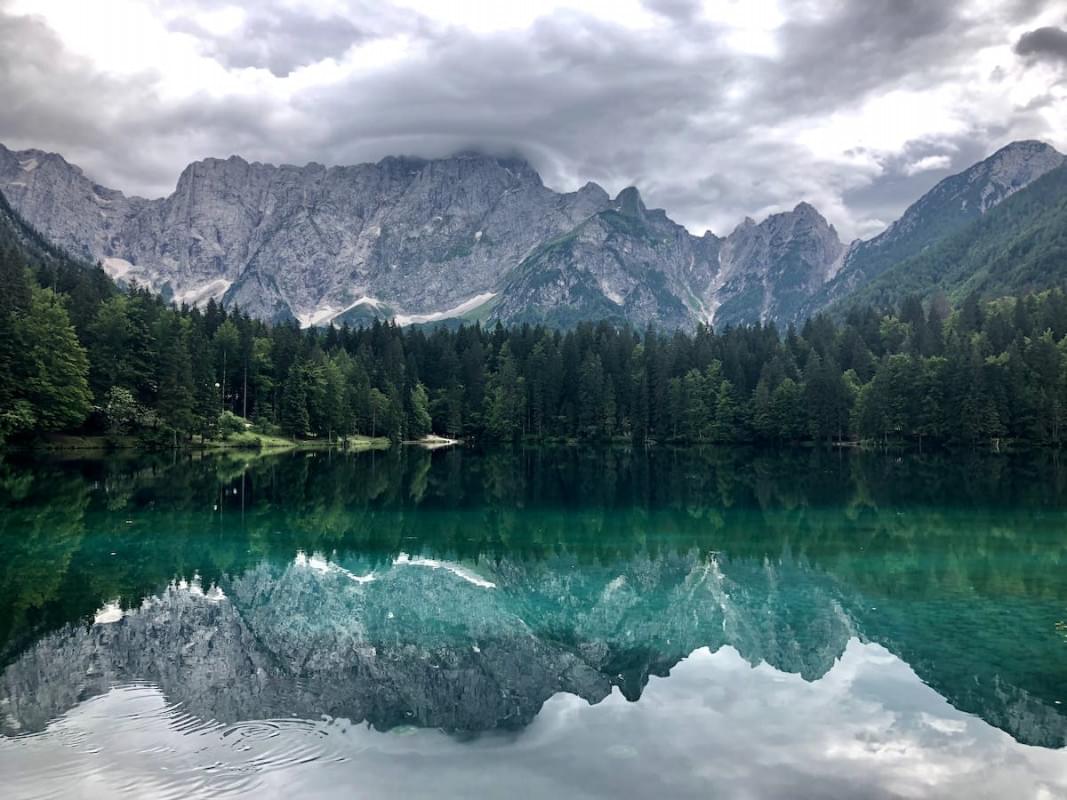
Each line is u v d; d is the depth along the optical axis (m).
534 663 19.52
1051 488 62.00
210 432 99.25
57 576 28.16
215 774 12.68
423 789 12.25
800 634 22.11
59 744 13.73
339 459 95.56
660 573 30.88
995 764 13.57
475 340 176.25
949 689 17.47
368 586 28.20
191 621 22.73
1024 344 129.25
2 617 22.70
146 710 15.49
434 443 147.25
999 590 27.33
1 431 72.31
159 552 33.22
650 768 13.23
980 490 61.00
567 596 27.02
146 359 95.62
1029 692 17.25
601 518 46.62
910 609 24.75
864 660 19.62
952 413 114.88
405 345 171.88
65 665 18.38
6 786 12.09
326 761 13.29
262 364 122.44
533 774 12.90
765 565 32.25
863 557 33.84
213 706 15.84
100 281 118.75
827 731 15.02
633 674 18.67
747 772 13.13
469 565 32.34
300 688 17.17
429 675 18.39
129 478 61.81
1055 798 12.35
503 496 58.50
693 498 57.38
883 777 13.01
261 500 52.03
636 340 186.62
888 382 122.19
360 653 20.08
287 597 26.16
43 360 78.12
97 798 11.76
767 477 76.00
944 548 35.66
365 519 45.22
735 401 144.50
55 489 52.62
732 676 18.48
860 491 61.47
